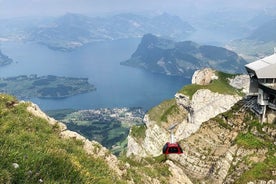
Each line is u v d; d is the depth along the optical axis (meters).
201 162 61.88
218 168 58.59
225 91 99.88
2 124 16.95
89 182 13.55
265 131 58.97
